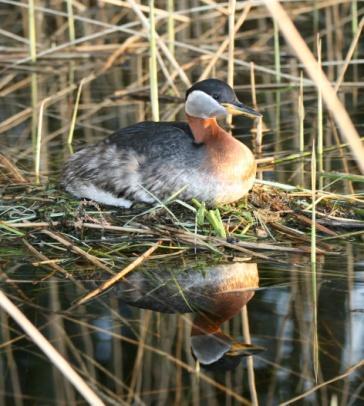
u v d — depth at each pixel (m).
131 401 7.57
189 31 21.16
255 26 21.59
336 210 11.52
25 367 8.19
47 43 20.72
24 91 17.95
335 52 19.48
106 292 9.55
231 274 9.87
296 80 17.98
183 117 15.98
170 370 8.01
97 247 10.66
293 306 9.02
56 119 16.19
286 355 8.15
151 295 9.45
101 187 11.75
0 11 21.98
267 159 13.77
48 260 10.33
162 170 11.42
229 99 11.69
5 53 19.89
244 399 7.52
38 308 9.20
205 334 8.61
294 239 10.75
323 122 15.91
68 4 18.97
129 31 17.67
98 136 15.04
